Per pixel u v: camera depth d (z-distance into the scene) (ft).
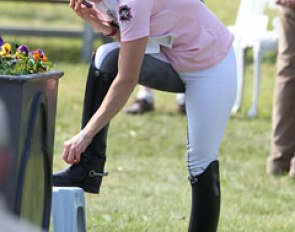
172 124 103.71
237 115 110.32
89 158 48.26
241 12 89.81
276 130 80.53
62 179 48.32
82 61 146.82
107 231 60.13
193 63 46.57
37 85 36.68
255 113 109.40
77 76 132.36
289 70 78.95
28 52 39.88
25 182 35.68
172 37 45.91
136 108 108.88
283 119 79.97
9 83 34.14
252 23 74.33
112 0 44.62
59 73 40.34
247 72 137.80
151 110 109.91
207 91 46.85
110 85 47.52
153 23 45.09
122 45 42.98
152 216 64.69
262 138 97.81
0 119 22.45
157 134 98.32
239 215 66.44
